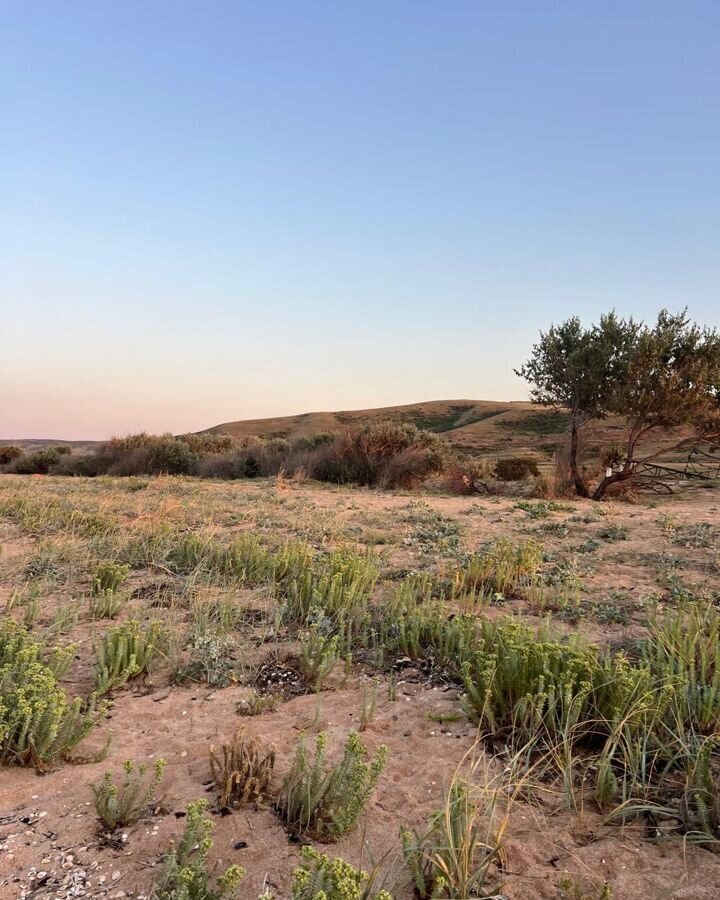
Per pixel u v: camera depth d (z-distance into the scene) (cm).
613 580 691
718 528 1021
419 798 285
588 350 1712
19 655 368
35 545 865
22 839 249
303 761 275
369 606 585
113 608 557
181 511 1180
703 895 223
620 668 345
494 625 464
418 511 1284
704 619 482
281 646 486
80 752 323
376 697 400
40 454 3098
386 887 219
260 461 2414
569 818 270
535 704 338
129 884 224
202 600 578
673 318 1661
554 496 1692
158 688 411
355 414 10169
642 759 294
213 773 293
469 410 9538
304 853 201
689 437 1711
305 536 973
